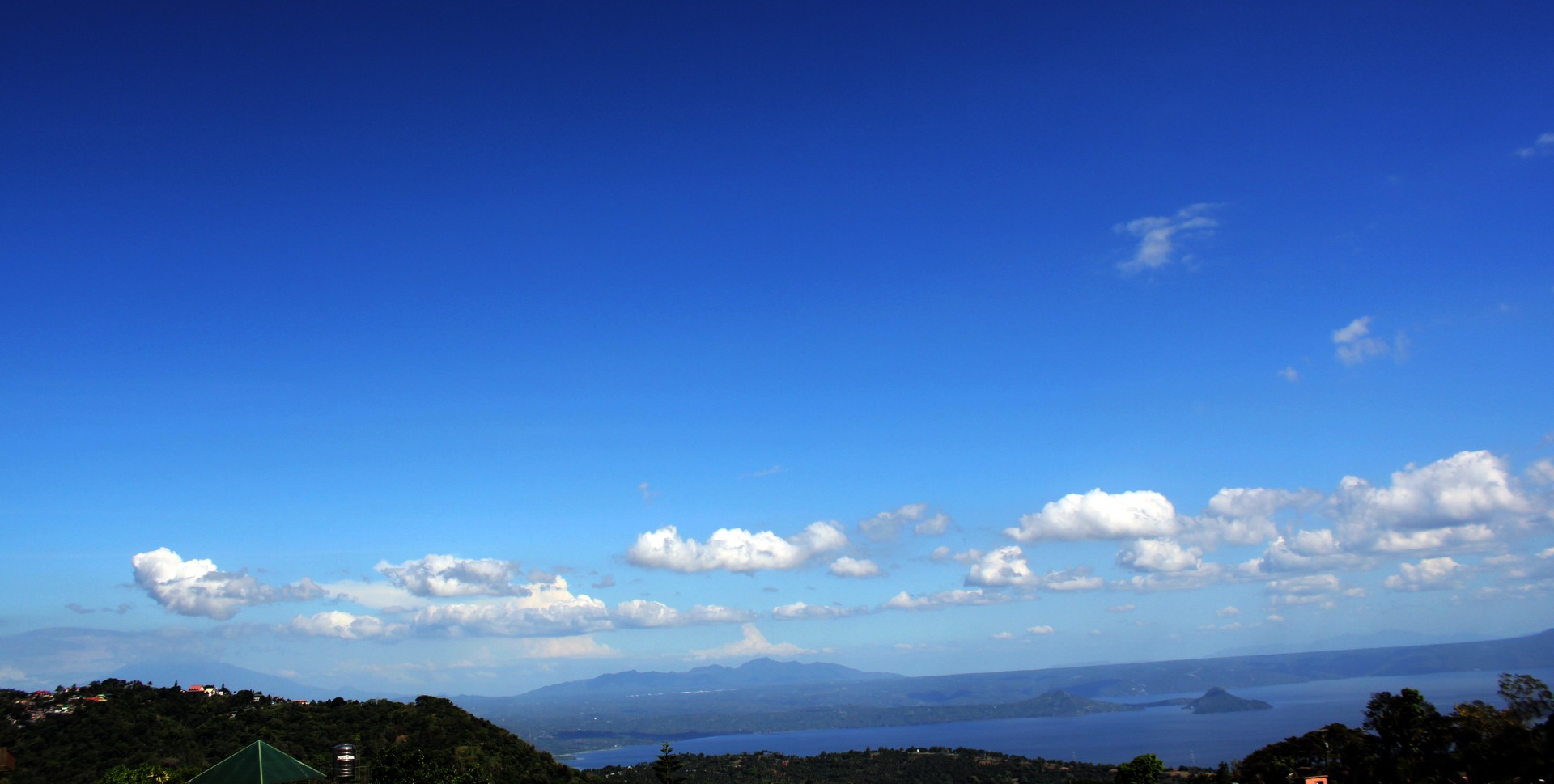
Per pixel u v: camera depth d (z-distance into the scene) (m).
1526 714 54.91
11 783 66.56
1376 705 62.25
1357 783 60.59
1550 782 51.22
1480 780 54.31
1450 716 58.72
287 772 46.88
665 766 88.81
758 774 149.38
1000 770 143.50
